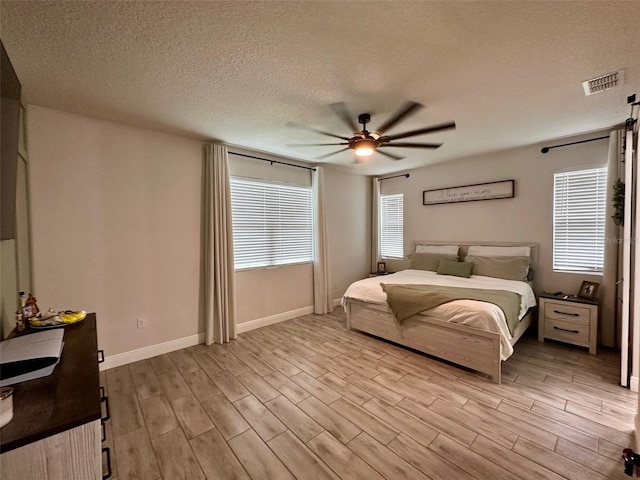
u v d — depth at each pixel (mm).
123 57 1784
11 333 1634
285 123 2895
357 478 1560
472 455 1700
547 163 3645
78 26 1496
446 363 2898
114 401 2293
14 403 956
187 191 3350
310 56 1801
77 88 2158
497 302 2711
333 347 3340
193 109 2553
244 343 3484
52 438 858
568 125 3031
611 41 1660
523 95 2344
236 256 3830
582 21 1493
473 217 4371
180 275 3316
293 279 4500
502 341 2490
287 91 2244
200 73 1982
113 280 2859
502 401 2230
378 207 5637
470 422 1994
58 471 872
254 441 1850
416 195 5086
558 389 2383
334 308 5066
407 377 2627
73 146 2609
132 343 2992
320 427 1974
